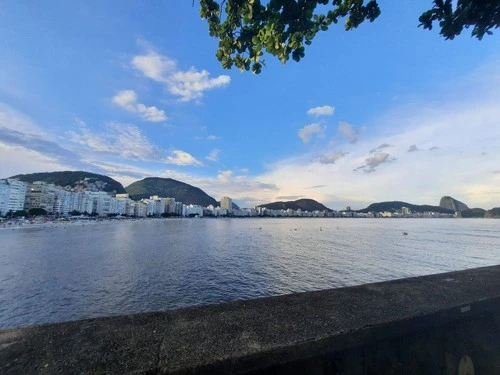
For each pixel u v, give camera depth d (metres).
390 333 1.57
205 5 3.17
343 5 2.94
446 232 95.38
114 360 1.23
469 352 1.81
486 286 2.19
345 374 1.47
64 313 21.20
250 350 1.30
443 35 2.81
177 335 1.44
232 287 27.52
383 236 79.94
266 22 2.92
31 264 38.03
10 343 1.36
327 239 71.44
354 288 2.19
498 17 2.57
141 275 32.16
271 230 109.56
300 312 1.72
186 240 68.62
